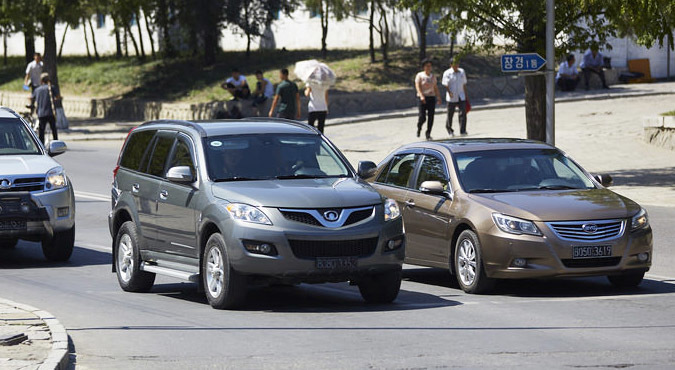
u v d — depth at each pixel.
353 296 36.28
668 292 35.78
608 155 81.12
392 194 40.69
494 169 38.47
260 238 31.59
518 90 129.88
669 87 128.75
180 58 157.00
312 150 36.03
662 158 78.69
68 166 86.75
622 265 35.00
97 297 35.88
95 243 50.72
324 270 31.83
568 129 96.50
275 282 32.09
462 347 26.31
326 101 88.75
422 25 130.25
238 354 25.67
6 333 26.02
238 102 118.62
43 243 45.25
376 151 89.19
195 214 33.88
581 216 34.94
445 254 37.72
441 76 127.81
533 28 67.00
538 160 39.22
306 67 88.25
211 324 30.05
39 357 23.62
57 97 113.31
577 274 34.59
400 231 33.12
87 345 26.86
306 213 31.98
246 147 35.31
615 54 141.00
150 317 31.39
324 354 25.61
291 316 31.53
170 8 151.62
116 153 98.38
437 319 30.67
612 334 27.91
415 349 26.12
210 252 33.03
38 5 117.81
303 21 158.00
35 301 34.56
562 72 128.38
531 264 34.72
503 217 35.25
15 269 43.03
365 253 32.41
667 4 62.53
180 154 36.03
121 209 38.28
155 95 142.75
